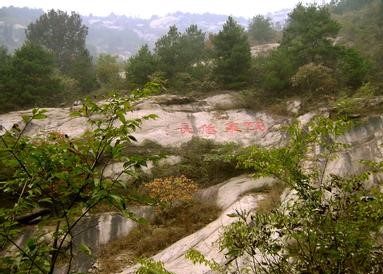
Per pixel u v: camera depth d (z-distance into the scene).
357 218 3.21
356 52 16.19
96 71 26.81
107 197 2.63
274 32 40.12
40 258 2.57
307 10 19.05
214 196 11.55
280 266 3.32
